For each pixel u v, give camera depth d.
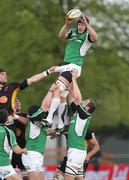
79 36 41.59
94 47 102.88
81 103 43.16
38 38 102.00
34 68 101.31
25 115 43.66
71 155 43.62
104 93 103.56
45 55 102.25
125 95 106.69
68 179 43.75
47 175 71.44
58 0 103.31
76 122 43.47
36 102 100.19
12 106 42.69
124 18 104.38
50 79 99.75
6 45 103.25
